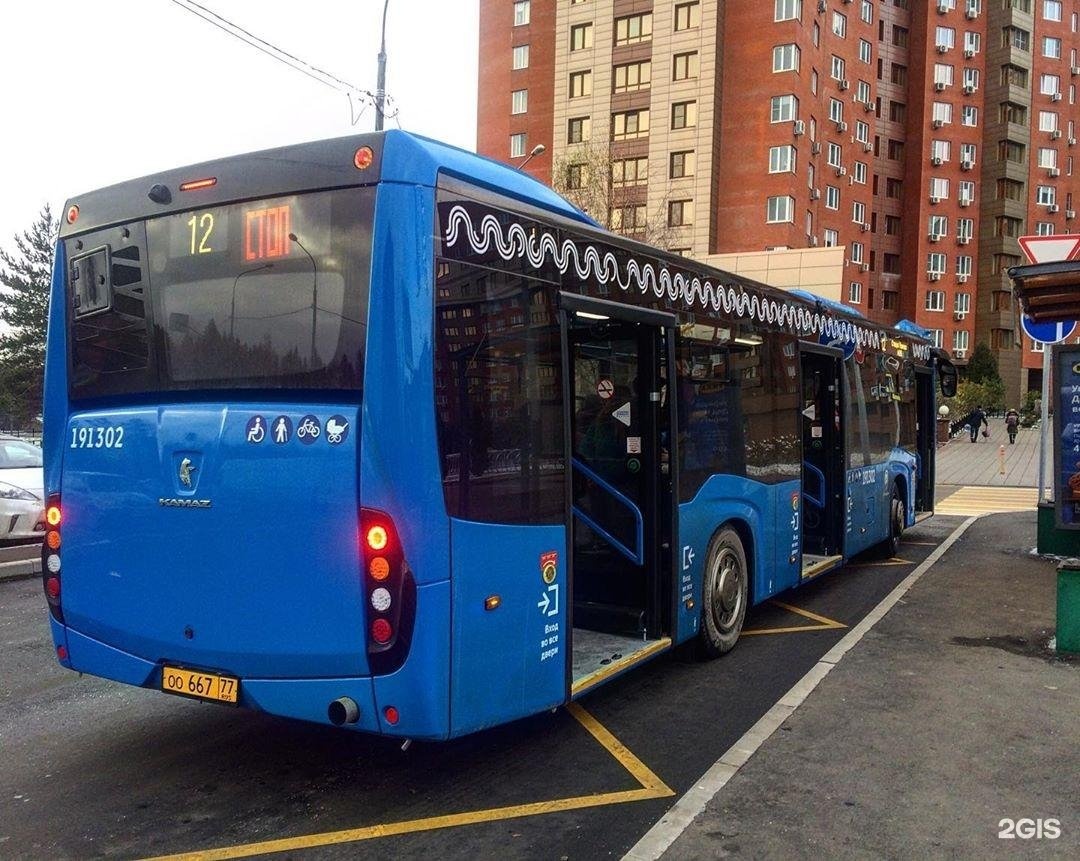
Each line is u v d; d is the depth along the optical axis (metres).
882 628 7.09
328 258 3.60
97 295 4.29
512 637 3.94
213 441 3.79
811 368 8.88
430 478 3.49
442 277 3.61
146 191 4.13
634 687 5.64
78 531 4.26
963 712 5.05
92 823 3.75
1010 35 62.66
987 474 24.61
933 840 3.53
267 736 4.80
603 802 3.94
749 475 6.64
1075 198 65.88
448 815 3.81
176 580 3.89
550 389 4.27
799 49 44.75
